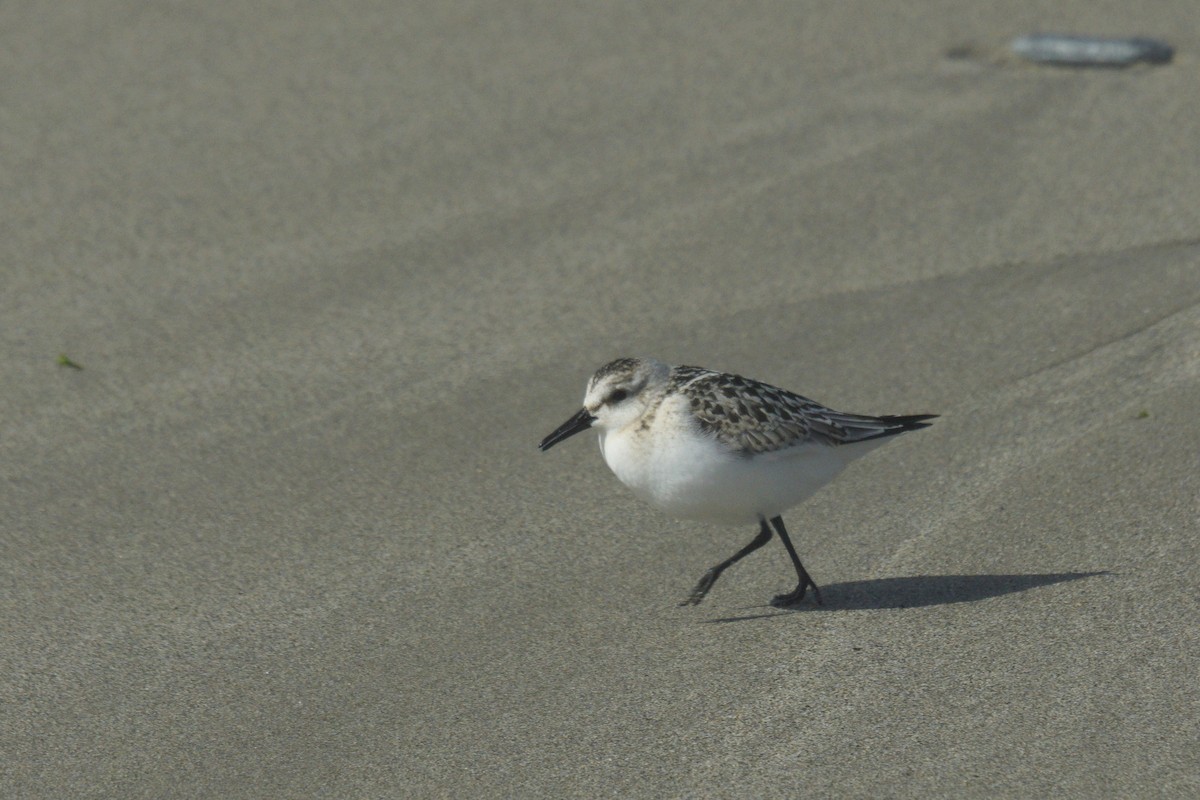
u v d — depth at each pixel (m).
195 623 9.59
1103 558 9.62
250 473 11.55
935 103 17.98
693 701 8.44
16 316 14.08
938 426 11.69
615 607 9.63
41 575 10.19
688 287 14.34
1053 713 8.02
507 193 16.31
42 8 22.23
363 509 11.02
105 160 17.38
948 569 9.75
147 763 8.16
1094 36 19.47
